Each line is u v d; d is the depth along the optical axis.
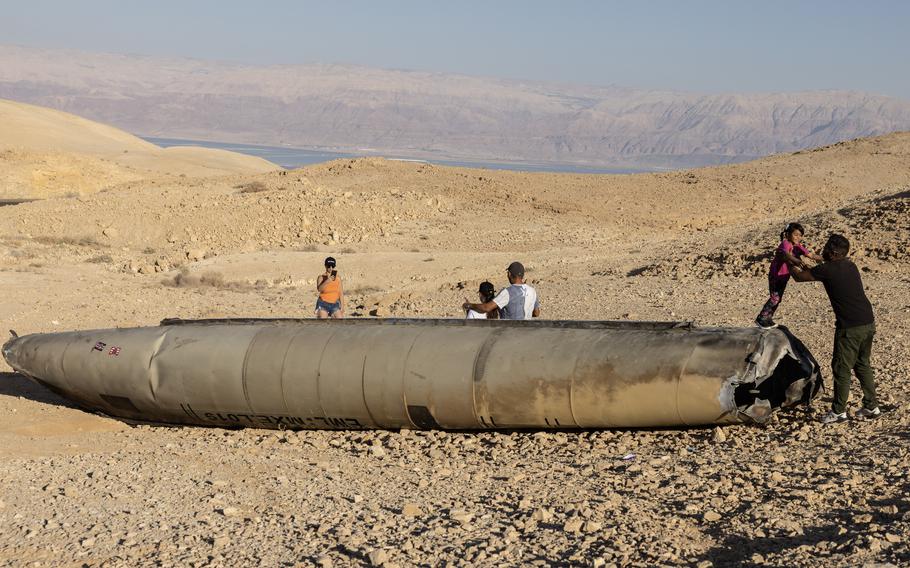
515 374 9.32
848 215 28.00
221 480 8.46
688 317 16.73
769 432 8.73
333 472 8.65
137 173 89.25
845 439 8.16
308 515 7.20
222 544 6.55
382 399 9.84
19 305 21.81
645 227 45.41
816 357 11.80
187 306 22.62
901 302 16.52
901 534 5.34
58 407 12.47
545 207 49.50
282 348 10.51
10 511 7.71
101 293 24.64
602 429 9.43
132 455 9.81
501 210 48.25
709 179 61.31
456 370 9.55
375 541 6.37
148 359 11.24
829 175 61.72
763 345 8.75
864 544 5.24
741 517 6.20
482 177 58.50
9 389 13.70
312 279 29.77
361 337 10.27
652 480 7.47
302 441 10.27
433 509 7.12
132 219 43.09
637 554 5.64
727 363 8.67
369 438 10.09
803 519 6.05
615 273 26.84
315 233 41.56
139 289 26.00
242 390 10.55
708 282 21.92
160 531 7.01
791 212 49.56
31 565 6.38
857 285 8.55
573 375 9.11
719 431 8.71
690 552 5.64
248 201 45.75
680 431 9.12
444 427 9.84
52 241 40.31
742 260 24.67
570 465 8.31
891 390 9.72
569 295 21.66
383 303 22.45
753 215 48.88
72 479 8.76
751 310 17.19
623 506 6.76
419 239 41.12
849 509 6.13
